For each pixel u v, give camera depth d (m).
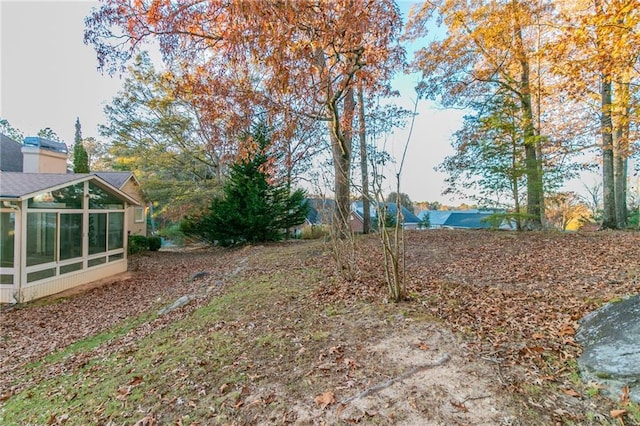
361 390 2.48
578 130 11.21
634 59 7.14
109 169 22.39
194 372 3.18
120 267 11.00
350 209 6.61
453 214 30.41
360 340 3.28
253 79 7.71
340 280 5.66
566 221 21.16
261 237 14.87
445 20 11.22
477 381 2.41
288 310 4.55
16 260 7.47
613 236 7.89
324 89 6.39
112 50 6.13
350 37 5.41
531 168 9.72
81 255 9.30
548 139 10.46
